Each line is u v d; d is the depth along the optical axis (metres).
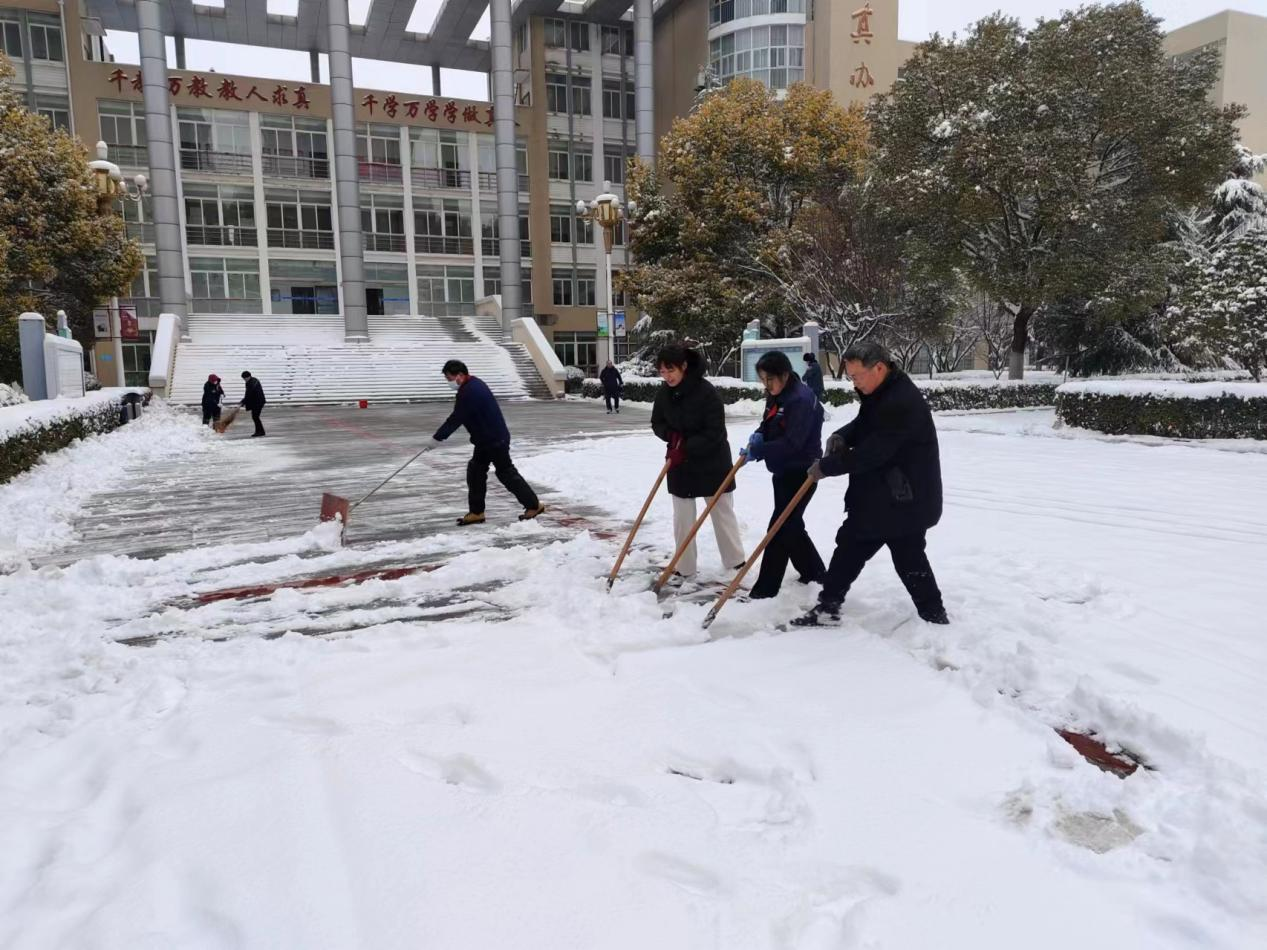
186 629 4.35
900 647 3.68
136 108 33.97
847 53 36.47
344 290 32.66
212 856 2.17
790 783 2.52
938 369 29.92
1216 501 7.40
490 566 5.44
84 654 3.86
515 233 35.31
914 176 18.42
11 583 5.04
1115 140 18.33
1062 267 17.67
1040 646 3.65
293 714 3.11
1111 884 2.02
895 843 2.19
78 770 2.76
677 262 27.58
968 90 18.48
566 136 41.62
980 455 10.92
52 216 20.67
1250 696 3.09
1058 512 6.98
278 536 6.82
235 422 19.91
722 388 21.39
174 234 30.47
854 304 20.25
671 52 42.59
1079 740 2.84
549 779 2.58
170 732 2.99
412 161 38.66
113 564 5.54
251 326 33.38
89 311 23.70
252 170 35.91
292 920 1.92
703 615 4.21
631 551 5.76
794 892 2.01
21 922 1.94
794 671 3.40
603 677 3.43
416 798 2.44
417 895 1.99
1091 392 13.26
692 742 2.81
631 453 11.74
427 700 3.21
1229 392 11.51
